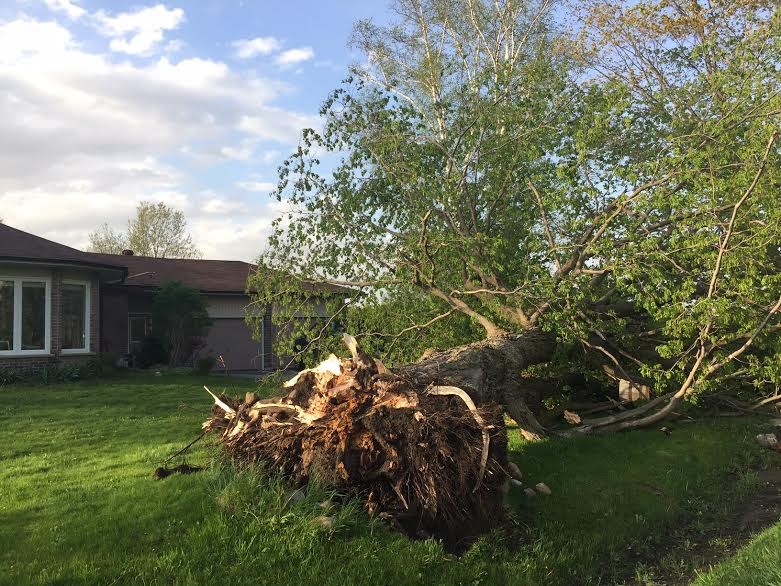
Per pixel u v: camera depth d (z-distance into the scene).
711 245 8.04
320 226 10.08
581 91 10.00
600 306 9.98
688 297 8.04
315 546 4.18
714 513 6.33
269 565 3.93
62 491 5.64
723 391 10.20
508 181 10.19
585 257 9.21
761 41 9.01
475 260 9.62
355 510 4.66
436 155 10.43
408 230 10.37
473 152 10.33
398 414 4.98
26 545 4.16
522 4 19.11
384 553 4.28
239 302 23.17
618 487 6.68
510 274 10.14
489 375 7.79
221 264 26.97
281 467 5.07
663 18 13.66
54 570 3.74
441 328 10.40
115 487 5.57
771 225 7.52
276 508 4.48
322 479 4.83
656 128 9.80
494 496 5.41
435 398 5.46
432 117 12.04
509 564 4.65
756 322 8.10
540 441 8.23
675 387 10.07
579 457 7.60
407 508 4.82
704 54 9.77
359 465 4.91
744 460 8.07
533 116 9.93
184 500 4.74
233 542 4.13
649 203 8.14
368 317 10.31
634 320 10.60
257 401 5.79
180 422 9.70
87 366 16.38
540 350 9.22
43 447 7.91
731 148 8.49
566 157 9.28
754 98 8.72
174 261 26.12
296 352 10.55
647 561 5.20
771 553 4.30
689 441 8.51
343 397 5.15
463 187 10.15
